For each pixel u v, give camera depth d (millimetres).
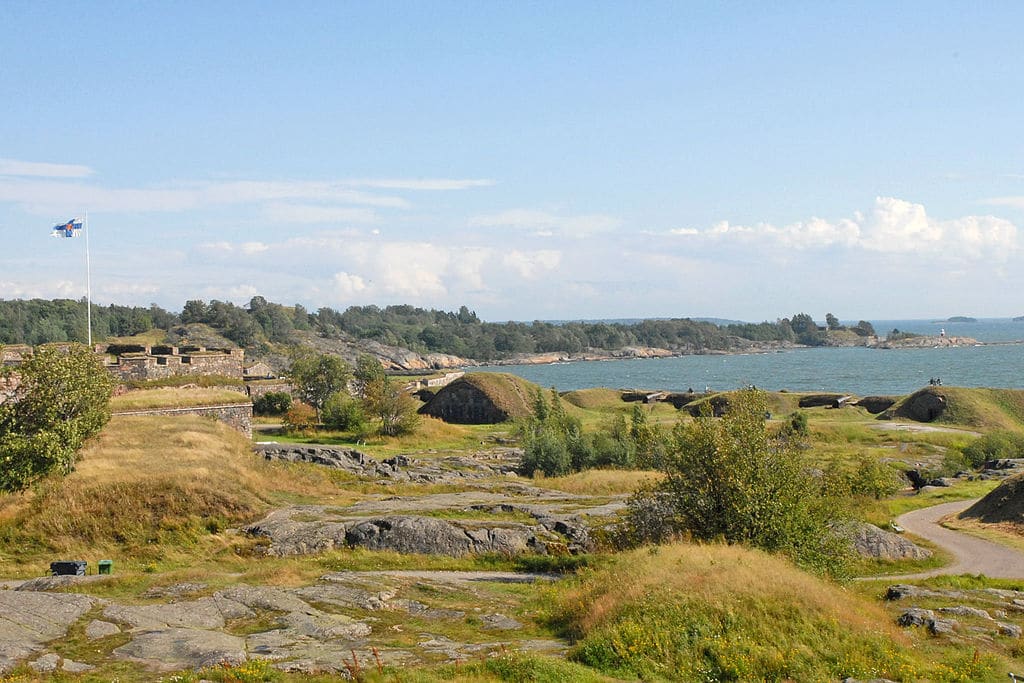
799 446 33344
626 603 23422
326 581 27562
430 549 35281
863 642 22859
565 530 38656
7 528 33562
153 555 33125
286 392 103125
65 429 37688
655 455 43656
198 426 56250
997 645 25141
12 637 19359
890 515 57781
